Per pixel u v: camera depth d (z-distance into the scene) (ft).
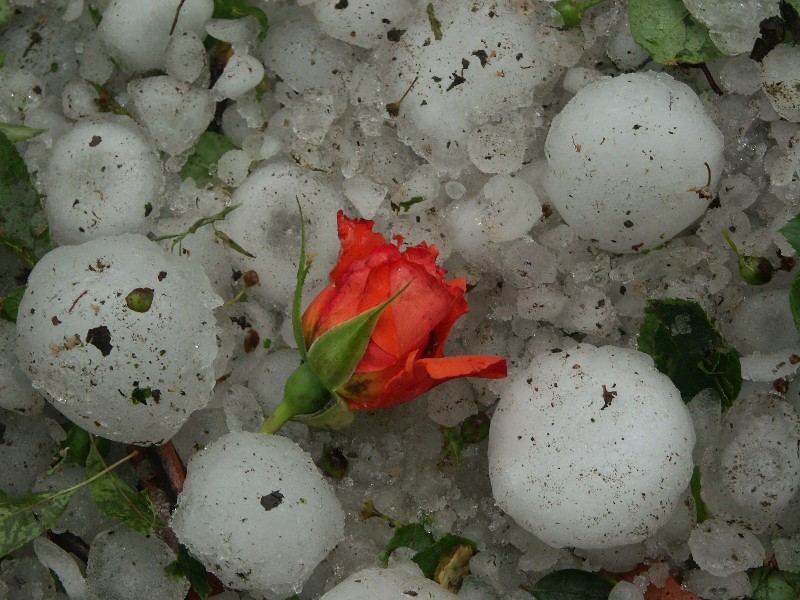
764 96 1.31
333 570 1.29
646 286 1.31
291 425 1.31
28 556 1.30
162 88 1.32
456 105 1.29
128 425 1.22
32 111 1.36
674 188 1.24
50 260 1.23
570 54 1.32
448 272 1.32
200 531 1.20
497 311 1.32
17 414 1.31
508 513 1.24
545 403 1.22
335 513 1.23
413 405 1.32
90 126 1.30
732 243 1.28
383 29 1.32
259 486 1.19
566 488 1.21
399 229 1.31
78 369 1.19
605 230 1.27
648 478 1.20
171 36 1.33
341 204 1.31
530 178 1.32
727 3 1.28
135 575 1.26
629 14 1.30
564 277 1.32
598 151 1.24
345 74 1.35
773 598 1.27
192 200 1.33
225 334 1.29
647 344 1.28
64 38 1.38
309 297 1.30
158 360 1.20
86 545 1.29
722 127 1.32
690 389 1.28
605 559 1.28
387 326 1.17
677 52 1.30
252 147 1.34
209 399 1.24
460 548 1.27
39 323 1.20
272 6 1.37
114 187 1.28
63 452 1.29
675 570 1.29
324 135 1.33
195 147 1.35
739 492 1.26
